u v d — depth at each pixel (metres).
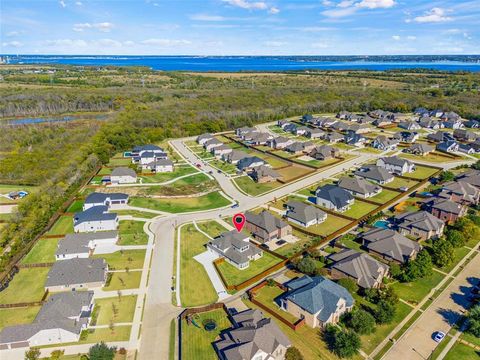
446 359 44.06
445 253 63.09
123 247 71.75
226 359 42.50
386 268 60.12
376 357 44.47
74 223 78.31
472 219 76.31
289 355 43.56
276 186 103.25
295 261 63.62
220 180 108.62
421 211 77.00
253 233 76.06
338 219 82.88
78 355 45.59
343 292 52.69
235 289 58.38
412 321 50.56
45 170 109.12
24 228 76.88
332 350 45.66
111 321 51.66
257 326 46.34
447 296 55.84
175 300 56.09
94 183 106.44
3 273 63.97
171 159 129.00
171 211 88.12
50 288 58.22
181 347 46.44
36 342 47.50
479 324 47.31
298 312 51.22
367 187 95.75
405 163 110.69
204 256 68.31
